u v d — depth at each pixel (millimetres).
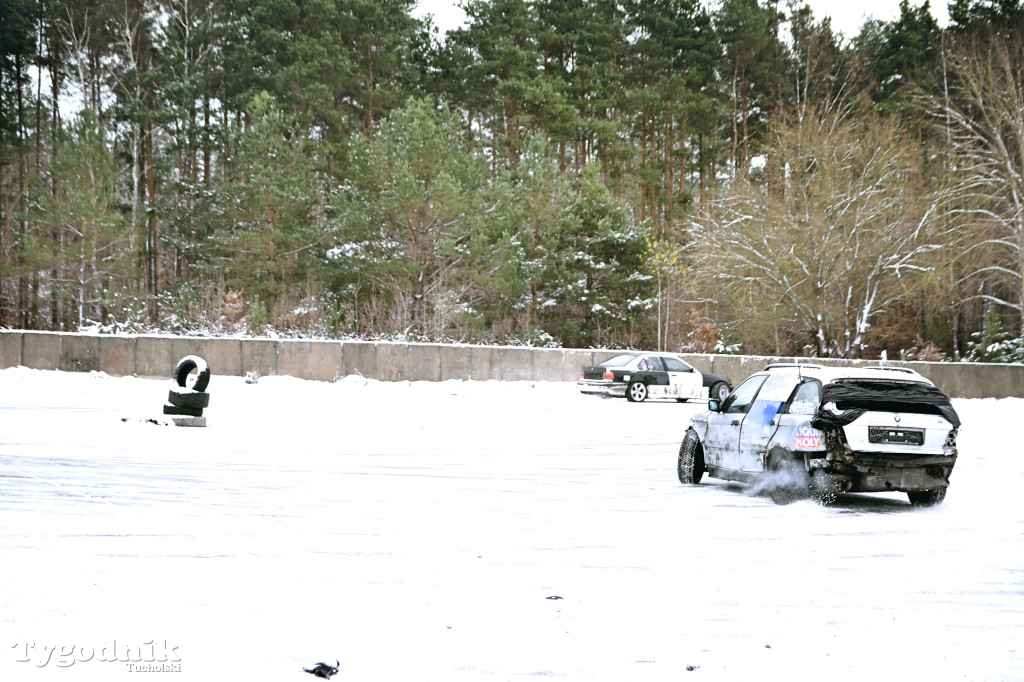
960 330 50562
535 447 16875
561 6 66562
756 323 43312
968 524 9719
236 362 31766
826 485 10633
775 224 43500
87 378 29359
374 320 42656
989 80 47781
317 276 46781
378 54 61875
